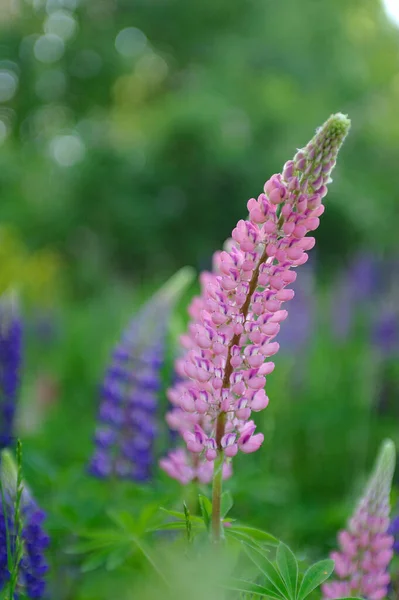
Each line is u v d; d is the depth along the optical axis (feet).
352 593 8.97
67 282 66.54
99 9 103.24
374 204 76.89
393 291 30.01
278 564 7.70
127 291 53.52
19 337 16.10
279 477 19.49
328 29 91.97
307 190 7.34
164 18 100.27
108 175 82.33
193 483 9.62
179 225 82.38
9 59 100.68
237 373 7.65
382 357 24.57
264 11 94.22
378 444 21.42
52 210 82.02
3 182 82.38
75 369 34.83
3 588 9.22
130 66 102.12
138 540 9.24
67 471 15.69
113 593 10.57
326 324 36.78
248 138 80.02
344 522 14.01
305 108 81.82
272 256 7.50
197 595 6.18
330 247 77.30
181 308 33.88
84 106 104.78
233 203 80.84
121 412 15.26
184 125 78.33
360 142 80.12
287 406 22.40
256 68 89.61
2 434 15.62
